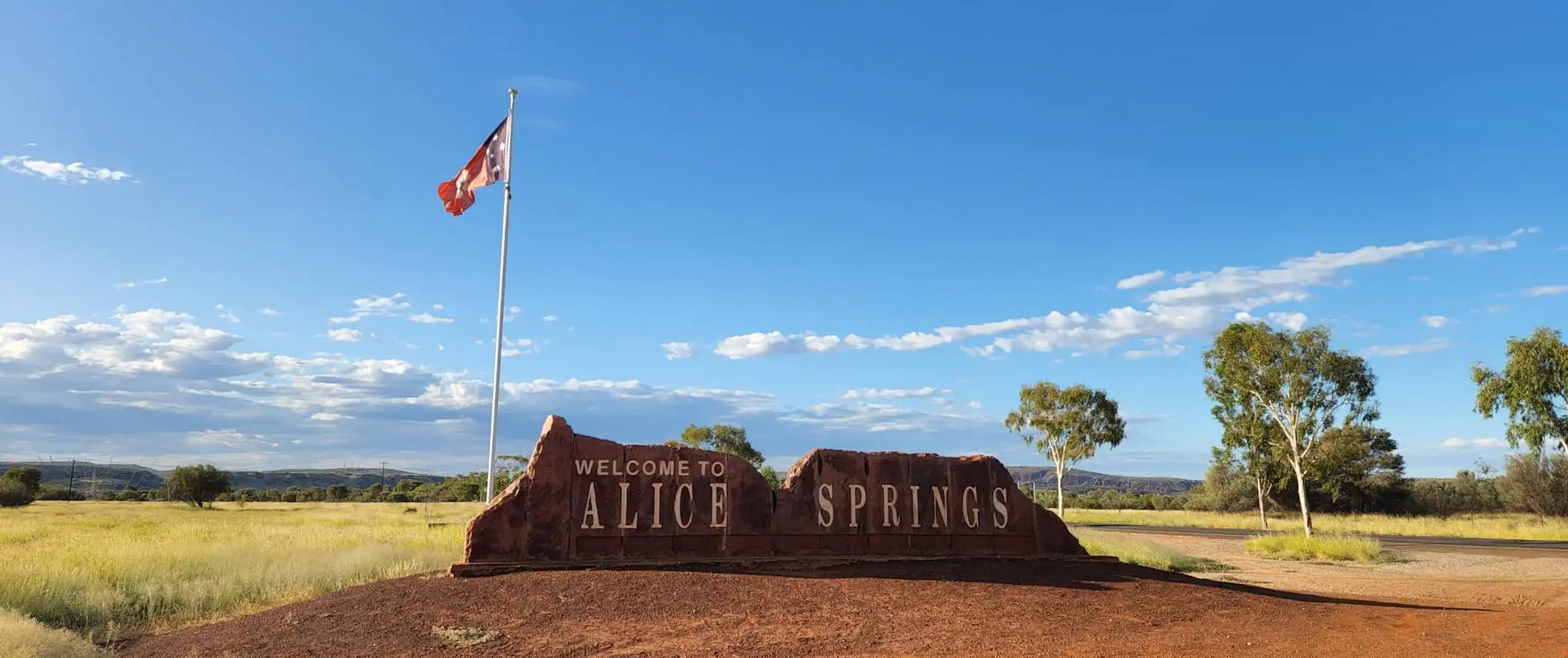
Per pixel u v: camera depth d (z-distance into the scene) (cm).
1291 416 3472
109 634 1072
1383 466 6862
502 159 2939
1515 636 1054
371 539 2211
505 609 1077
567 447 1381
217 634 1032
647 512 1388
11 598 1159
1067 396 5481
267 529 2739
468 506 5912
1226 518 5478
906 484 1526
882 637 980
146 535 2570
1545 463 5109
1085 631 1033
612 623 1023
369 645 938
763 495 1446
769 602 1134
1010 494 1580
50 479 11875
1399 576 2020
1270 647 968
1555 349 3619
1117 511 7381
